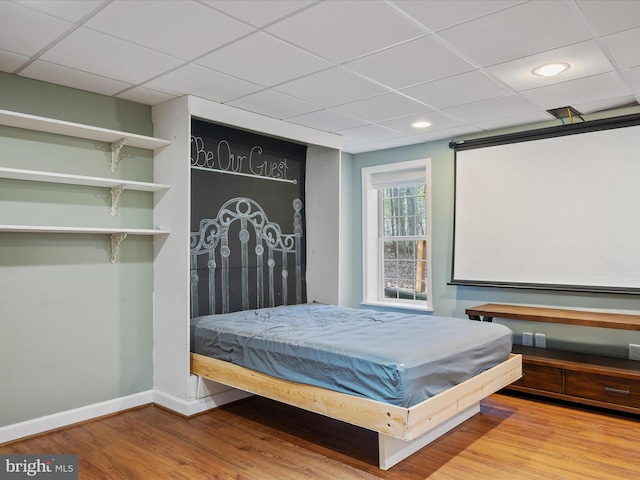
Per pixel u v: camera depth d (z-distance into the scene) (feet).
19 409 9.92
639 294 12.19
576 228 13.26
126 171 11.74
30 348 10.11
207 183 13.33
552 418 11.09
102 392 11.22
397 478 8.21
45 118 9.48
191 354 11.50
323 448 9.47
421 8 7.16
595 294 12.98
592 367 11.45
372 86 10.73
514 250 14.42
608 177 12.73
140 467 8.59
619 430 10.35
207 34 8.03
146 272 12.13
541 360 12.16
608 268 12.72
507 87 10.84
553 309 13.52
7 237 9.84
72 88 10.75
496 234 14.78
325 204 15.79
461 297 15.74
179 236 11.41
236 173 14.11
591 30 7.93
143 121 12.03
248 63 9.33
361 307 18.66
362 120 13.74
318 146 15.84
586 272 13.08
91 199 11.13
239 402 12.26
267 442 9.75
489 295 15.06
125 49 8.63
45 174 9.52
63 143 10.67
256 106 12.30
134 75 9.96
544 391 12.08
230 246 13.89
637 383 10.78
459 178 15.62
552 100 11.85
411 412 7.57
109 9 7.14
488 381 9.88
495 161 14.80
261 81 10.38
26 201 10.12
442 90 11.06
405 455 9.01
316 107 12.41
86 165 11.04
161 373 11.93
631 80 10.41
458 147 15.58
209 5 7.04
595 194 12.94
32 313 10.16
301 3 7.00
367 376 8.08
